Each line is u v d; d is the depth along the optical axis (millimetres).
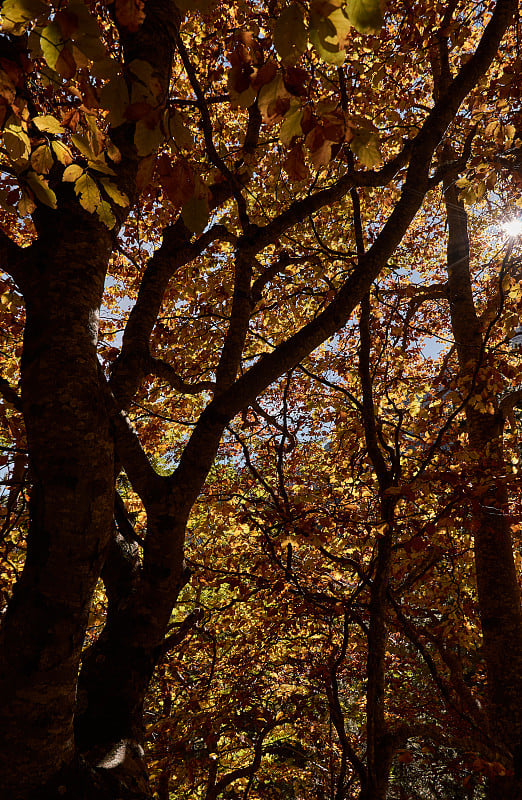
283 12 1300
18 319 6418
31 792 2172
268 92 1486
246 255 3791
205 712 5891
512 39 7082
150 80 1495
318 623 7480
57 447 2254
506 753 4238
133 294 8914
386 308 7914
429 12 6434
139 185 1636
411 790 11898
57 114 2180
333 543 5758
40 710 2174
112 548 3809
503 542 6465
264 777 10141
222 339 8414
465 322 7762
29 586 2221
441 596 7535
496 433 6695
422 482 4199
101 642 3367
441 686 4422
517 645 6227
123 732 3082
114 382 3297
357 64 5789
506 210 6672
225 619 8016
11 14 1409
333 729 8742
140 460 3055
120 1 1623
